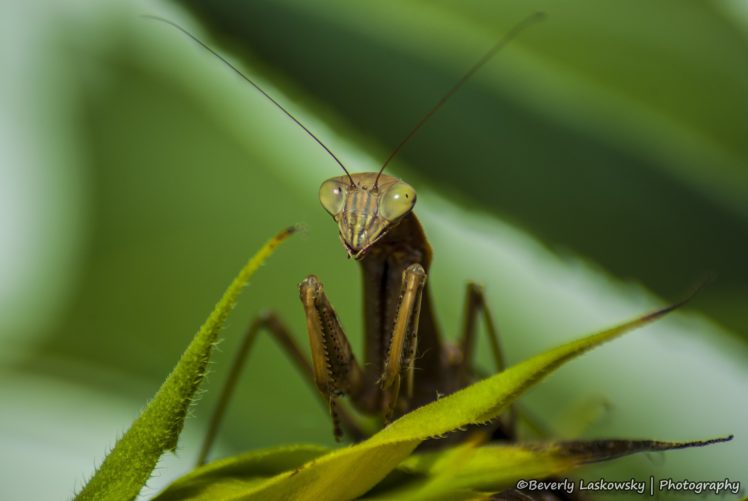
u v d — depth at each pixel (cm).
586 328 22
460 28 18
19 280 21
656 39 18
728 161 18
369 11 18
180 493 17
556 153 18
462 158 18
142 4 22
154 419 17
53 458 21
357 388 21
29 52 22
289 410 21
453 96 18
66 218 21
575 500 20
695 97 18
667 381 22
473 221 19
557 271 19
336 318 20
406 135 18
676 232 18
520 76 18
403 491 17
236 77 22
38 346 20
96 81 22
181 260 21
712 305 18
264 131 22
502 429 21
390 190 20
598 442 17
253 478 17
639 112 18
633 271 18
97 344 20
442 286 23
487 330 22
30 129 22
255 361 21
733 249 18
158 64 22
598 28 18
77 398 20
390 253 21
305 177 22
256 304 22
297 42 18
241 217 22
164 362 20
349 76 18
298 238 22
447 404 17
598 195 18
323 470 17
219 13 18
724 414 22
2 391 20
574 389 22
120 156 22
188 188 22
